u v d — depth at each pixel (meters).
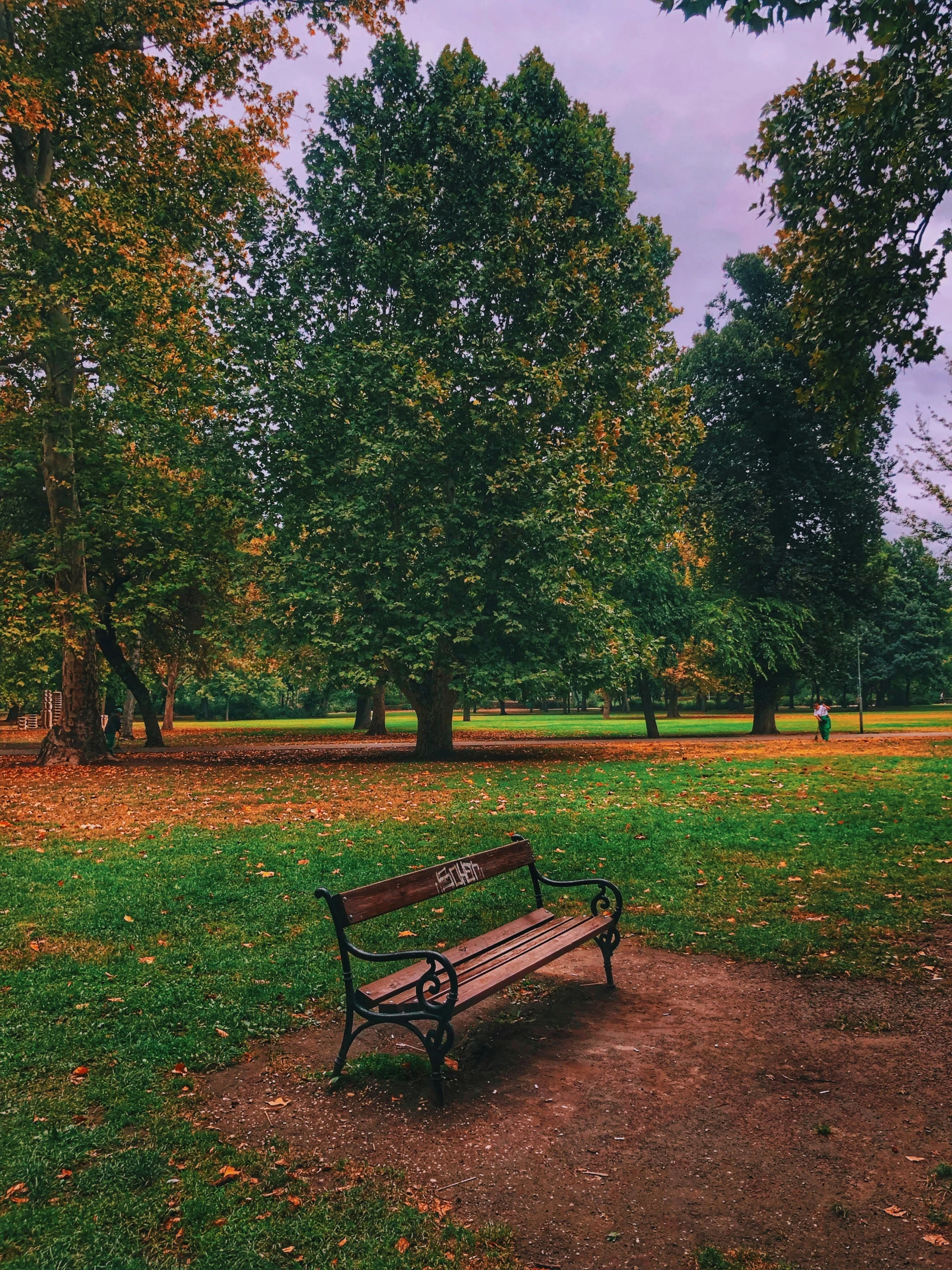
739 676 38.28
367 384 19.84
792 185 8.74
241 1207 3.07
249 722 65.88
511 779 16.44
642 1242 2.88
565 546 19.75
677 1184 3.24
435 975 4.08
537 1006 5.24
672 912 7.05
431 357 20.62
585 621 20.73
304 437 20.64
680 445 24.22
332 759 23.22
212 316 21.61
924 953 5.86
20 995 5.17
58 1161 3.36
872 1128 3.64
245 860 8.88
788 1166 3.36
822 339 8.89
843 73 8.62
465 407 20.20
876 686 80.19
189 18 17.83
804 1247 2.84
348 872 8.31
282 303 21.80
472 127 21.73
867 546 37.78
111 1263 2.75
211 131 19.97
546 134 22.47
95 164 19.94
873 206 8.34
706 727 46.78
